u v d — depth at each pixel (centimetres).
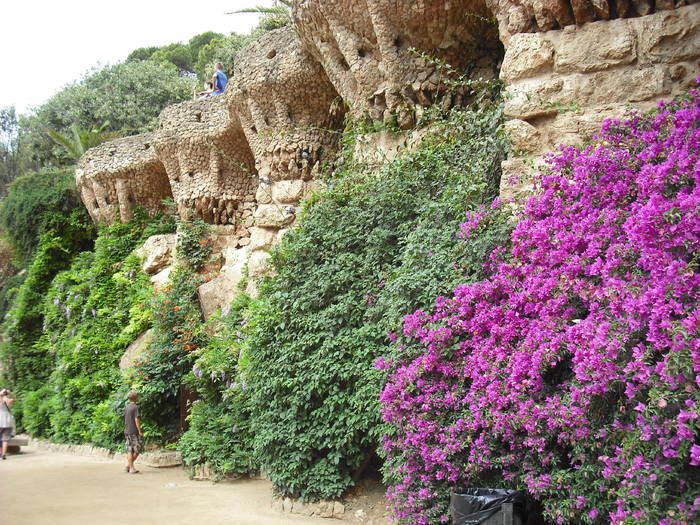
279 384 683
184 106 1298
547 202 500
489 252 534
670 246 381
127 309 1356
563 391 426
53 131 2012
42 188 1816
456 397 489
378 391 591
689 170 410
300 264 744
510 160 578
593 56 552
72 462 1121
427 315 531
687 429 319
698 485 339
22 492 795
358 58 837
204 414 942
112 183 1527
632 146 475
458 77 787
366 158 828
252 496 749
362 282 678
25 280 1797
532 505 449
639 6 542
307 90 1016
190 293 1184
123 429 1154
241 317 1014
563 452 444
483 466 455
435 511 488
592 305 411
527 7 591
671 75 523
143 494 774
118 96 2716
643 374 349
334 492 640
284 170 1060
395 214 684
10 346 1697
